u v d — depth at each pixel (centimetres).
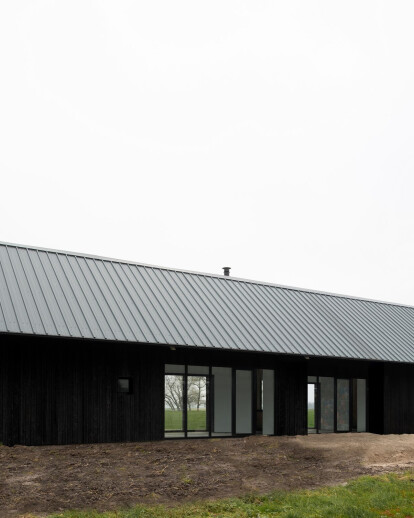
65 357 1742
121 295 1975
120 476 1348
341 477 1460
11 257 1906
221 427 2017
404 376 2555
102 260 2167
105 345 1816
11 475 1301
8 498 1145
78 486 1248
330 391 2395
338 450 1797
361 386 2500
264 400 2142
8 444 1620
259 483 1370
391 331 2622
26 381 1670
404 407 2534
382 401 2462
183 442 1864
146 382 1875
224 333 2009
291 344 2133
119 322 1812
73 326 1698
